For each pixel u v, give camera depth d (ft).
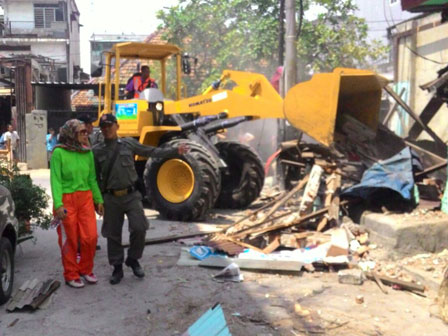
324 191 24.38
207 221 27.99
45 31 132.05
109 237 17.37
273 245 20.63
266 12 52.01
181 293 16.56
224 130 32.71
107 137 17.24
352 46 52.01
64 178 16.66
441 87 24.23
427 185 23.62
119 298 16.19
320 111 24.03
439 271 17.71
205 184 27.09
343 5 52.39
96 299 16.10
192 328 11.85
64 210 16.44
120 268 17.58
